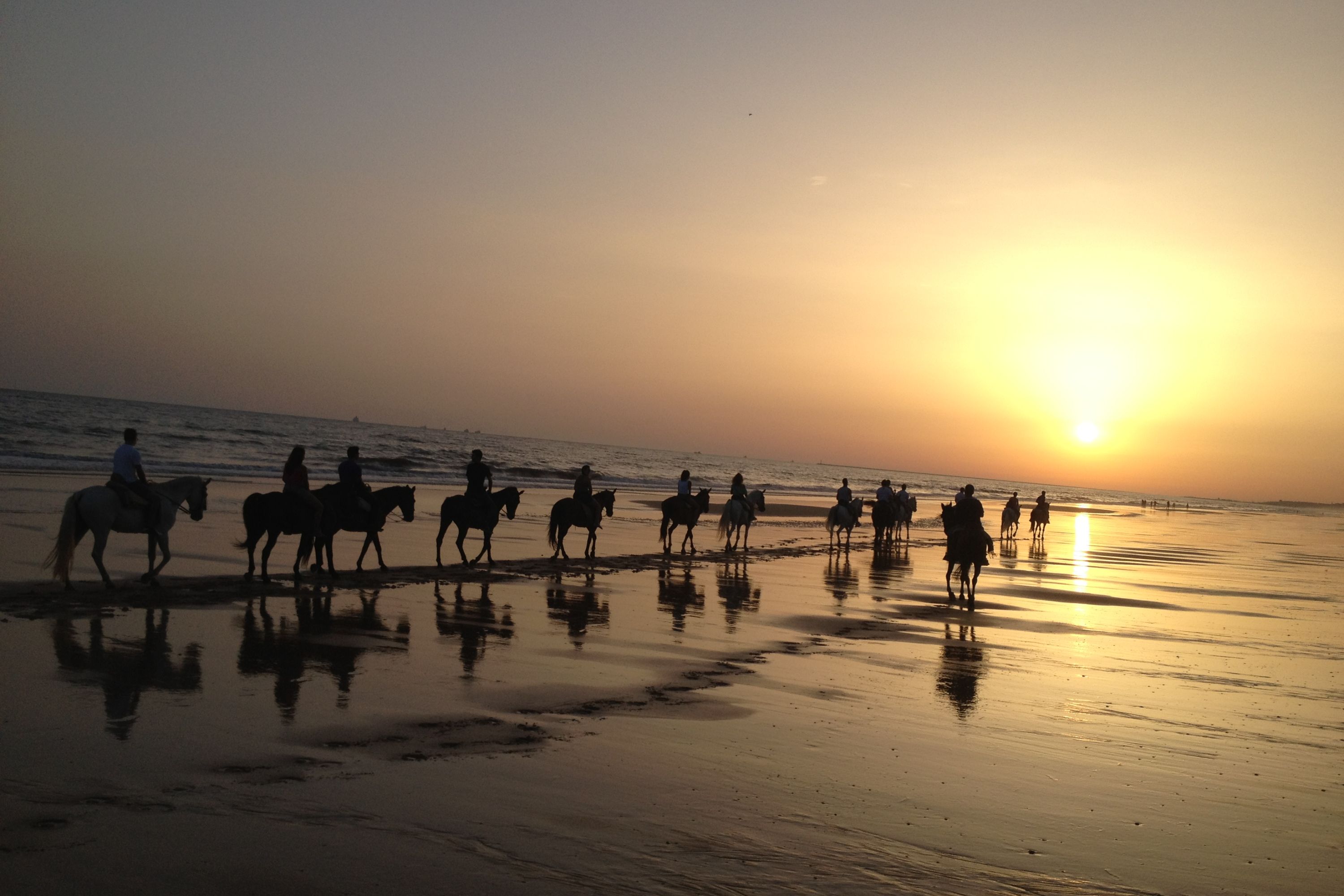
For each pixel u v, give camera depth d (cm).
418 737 795
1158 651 1453
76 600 1323
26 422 7250
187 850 545
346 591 1568
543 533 2984
